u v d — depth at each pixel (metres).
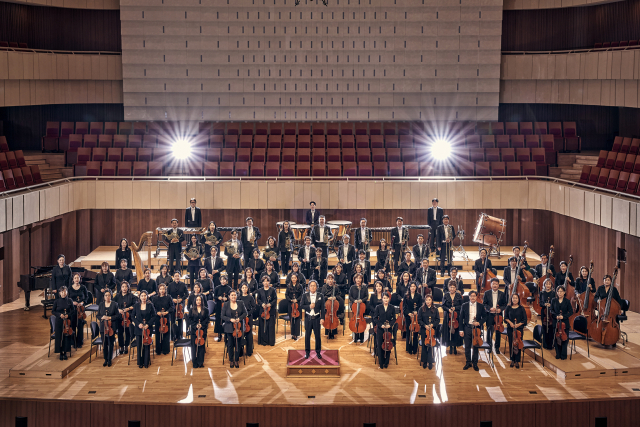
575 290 12.74
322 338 13.15
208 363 11.94
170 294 12.63
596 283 16.16
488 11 20.67
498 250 16.88
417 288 12.17
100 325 11.73
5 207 14.48
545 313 12.14
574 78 19.98
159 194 18.22
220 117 21.12
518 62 20.94
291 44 20.88
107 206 18.23
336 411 10.38
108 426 10.45
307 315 11.86
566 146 20.42
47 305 14.58
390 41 20.89
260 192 18.30
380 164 19.30
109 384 11.04
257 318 12.83
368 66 21.00
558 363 11.55
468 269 16.75
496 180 18.48
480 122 21.20
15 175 16.42
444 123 21.20
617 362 11.62
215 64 20.86
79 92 20.77
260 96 21.08
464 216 18.69
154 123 20.92
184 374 11.46
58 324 11.66
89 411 10.44
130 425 10.42
